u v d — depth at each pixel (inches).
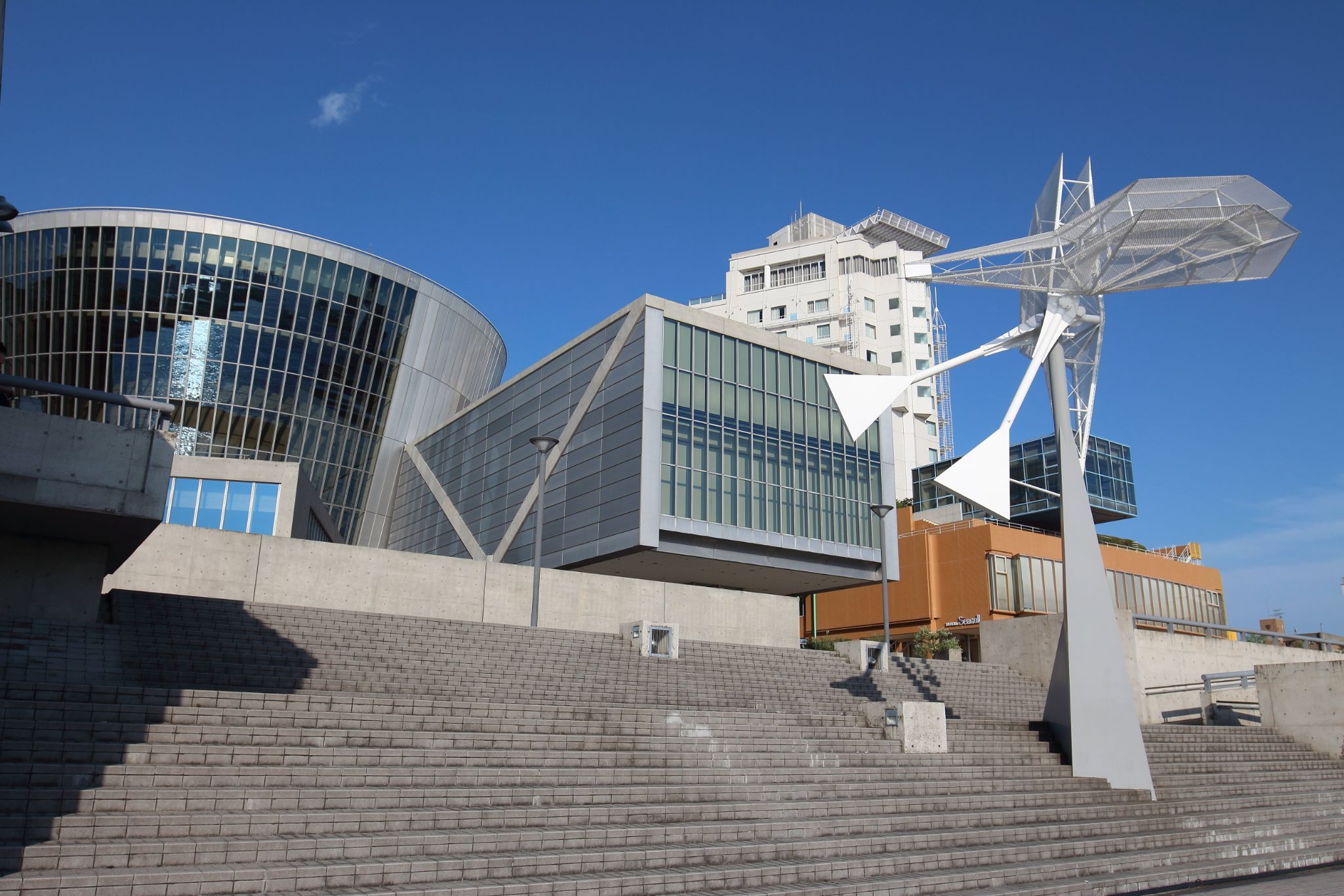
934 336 3745.1
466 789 432.1
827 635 2207.2
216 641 689.6
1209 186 614.2
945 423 3636.8
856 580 1706.4
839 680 957.8
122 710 441.7
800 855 434.0
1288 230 630.5
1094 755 634.8
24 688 438.6
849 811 510.3
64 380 1882.4
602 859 386.6
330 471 2075.5
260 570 999.6
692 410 1544.0
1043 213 740.0
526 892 343.3
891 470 1766.7
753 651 985.5
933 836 469.4
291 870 329.7
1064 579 671.1
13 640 583.2
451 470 2070.6
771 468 1609.3
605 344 1636.3
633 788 474.9
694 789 493.4
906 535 2081.7
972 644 1990.7
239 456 1936.5
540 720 568.4
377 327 2128.4
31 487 535.2
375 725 501.0
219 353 1926.7
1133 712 636.1
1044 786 606.9
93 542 644.1
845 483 1697.8
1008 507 640.4
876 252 3730.3
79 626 622.2
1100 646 650.8
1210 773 742.5
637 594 1214.9
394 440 2226.9
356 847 357.1
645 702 787.4
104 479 555.8
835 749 620.4
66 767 370.6
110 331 1891.0
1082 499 673.6
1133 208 627.2
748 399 1616.6
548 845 396.5
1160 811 604.7
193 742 434.9
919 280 705.0
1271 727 916.0
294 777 415.2
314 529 1593.3
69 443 550.9
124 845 327.0
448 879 352.2
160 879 310.5
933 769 607.8
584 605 1173.7
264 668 656.4
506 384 1942.7
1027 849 472.1
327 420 2060.8
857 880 402.6
